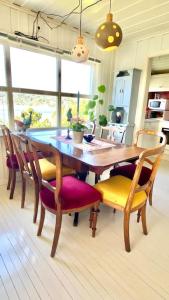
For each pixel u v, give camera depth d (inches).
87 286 48.4
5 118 108.7
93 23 118.8
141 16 106.7
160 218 78.7
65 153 67.5
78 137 83.2
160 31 126.0
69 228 70.1
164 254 59.6
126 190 62.4
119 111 152.9
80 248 60.5
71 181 65.4
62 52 121.2
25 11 102.5
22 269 52.4
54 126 133.6
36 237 64.6
